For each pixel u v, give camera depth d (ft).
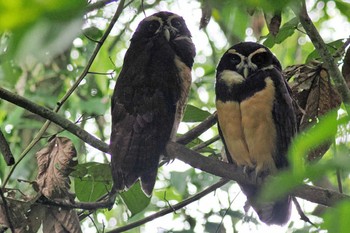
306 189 24.38
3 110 46.62
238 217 35.94
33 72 46.68
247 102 30.12
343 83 23.94
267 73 30.94
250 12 18.44
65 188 27.02
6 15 7.38
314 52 31.32
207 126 31.63
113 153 29.45
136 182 30.76
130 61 32.89
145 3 48.21
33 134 44.01
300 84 30.71
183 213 40.50
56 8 7.42
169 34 33.63
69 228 27.43
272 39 32.27
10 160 25.86
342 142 22.21
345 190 47.21
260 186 28.99
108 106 46.98
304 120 30.63
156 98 30.86
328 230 8.58
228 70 31.45
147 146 29.55
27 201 27.17
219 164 28.04
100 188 31.42
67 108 45.80
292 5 9.20
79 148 45.55
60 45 7.40
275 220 30.12
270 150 30.55
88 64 28.86
